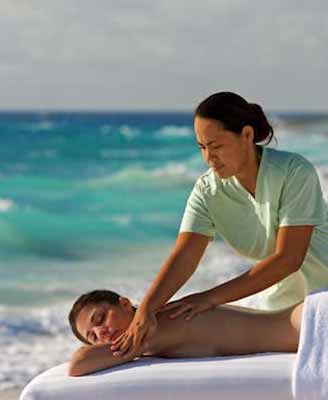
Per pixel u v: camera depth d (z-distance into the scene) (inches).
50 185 1194.6
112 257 745.0
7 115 2876.5
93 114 3068.4
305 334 158.7
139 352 165.9
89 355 163.3
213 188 175.9
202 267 604.1
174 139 1702.8
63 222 924.0
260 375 156.1
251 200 173.0
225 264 611.8
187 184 1163.3
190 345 170.7
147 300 169.9
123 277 645.9
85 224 917.2
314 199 169.2
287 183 168.7
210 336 170.1
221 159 167.8
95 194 1109.7
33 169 1355.8
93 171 1312.7
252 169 171.2
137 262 717.9
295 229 168.1
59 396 158.7
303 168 169.2
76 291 593.6
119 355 163.8
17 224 891.4
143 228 895.7
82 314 172.7
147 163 1363.2
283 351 169.0
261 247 176.7
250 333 169.9
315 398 153.3
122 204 1038.4
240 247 179.2
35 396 159.3
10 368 374.9
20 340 430.6
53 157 1504.7
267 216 171.9
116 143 1673.2
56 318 482.9
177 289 173.0
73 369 162.2
